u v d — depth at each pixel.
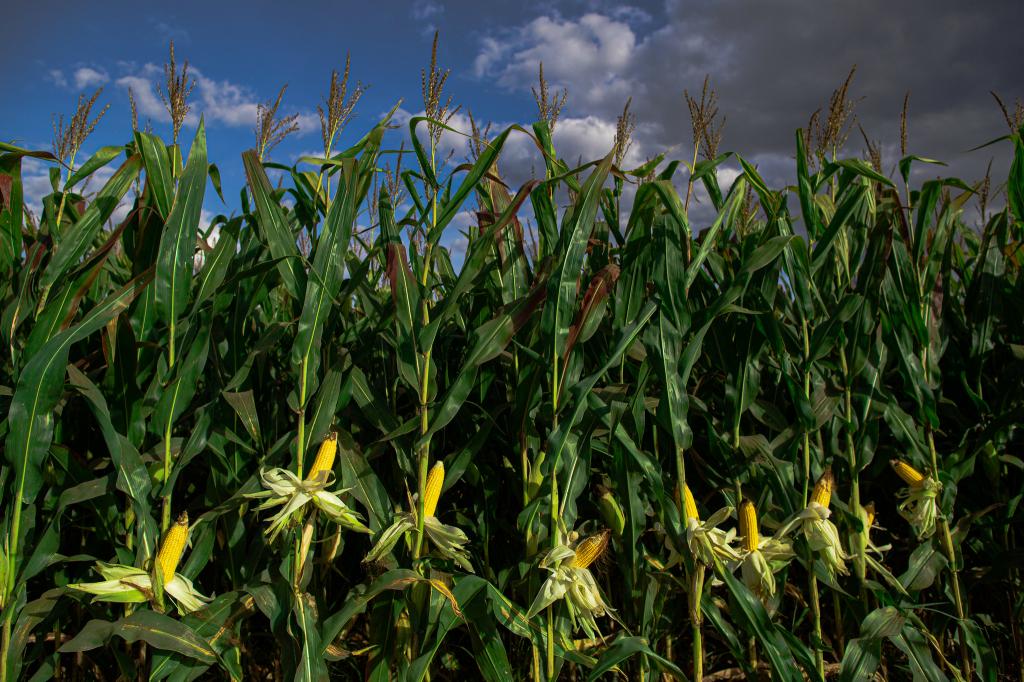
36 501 2.51
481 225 3.02
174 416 2.30
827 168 3.01
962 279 4.19
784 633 2.45
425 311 2.53
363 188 2.57
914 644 2.60
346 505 2.47
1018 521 3.05
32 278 2.69
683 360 2.54
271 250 2.38
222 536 2.57
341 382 2.54
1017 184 2.97
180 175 2.43
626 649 2.27
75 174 2.77
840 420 2.98
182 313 2.56
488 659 2.32
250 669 2.75
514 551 3.14
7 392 2.21
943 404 3.34
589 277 3.32
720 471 3.05
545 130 2.94
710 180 3.37
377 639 2.33
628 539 2.56
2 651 2.00
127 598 2.03
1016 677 3.19
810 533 2.55
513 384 2.98
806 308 2.87
